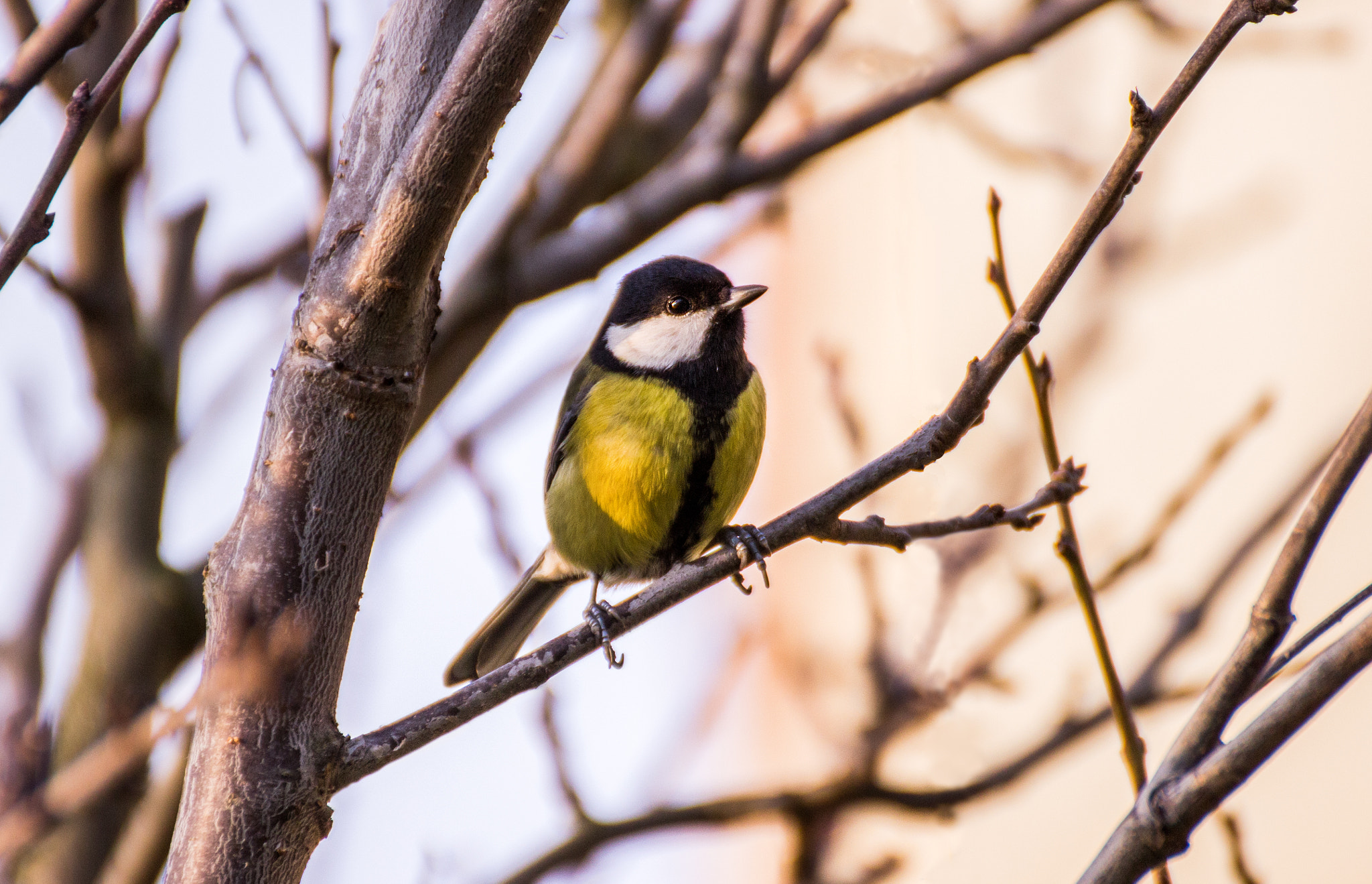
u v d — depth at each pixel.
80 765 3.80
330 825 4.59
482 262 9.71
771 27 9.98
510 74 4.30
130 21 8.16
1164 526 8.32
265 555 4.46
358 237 4.53
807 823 9.05
